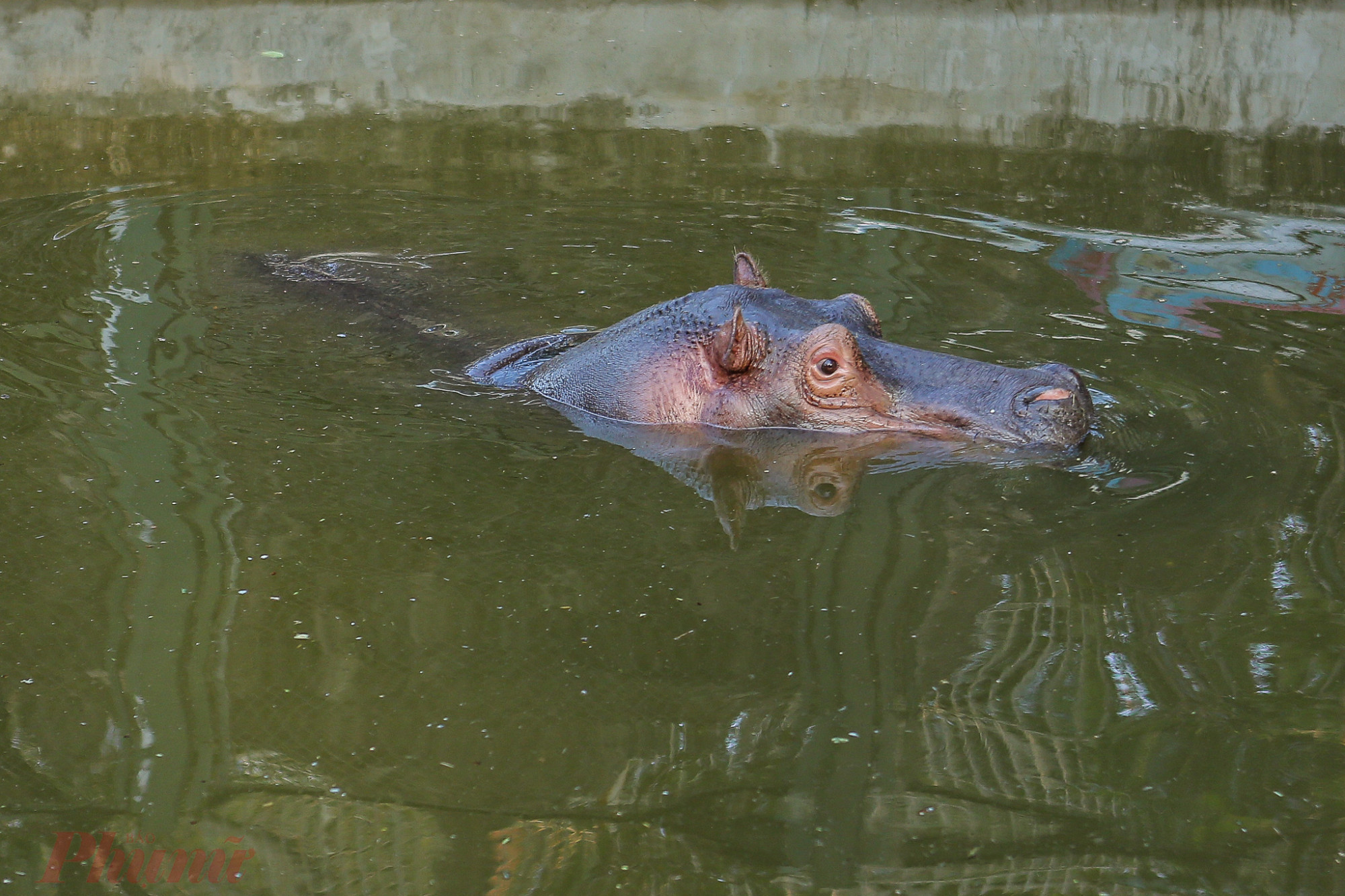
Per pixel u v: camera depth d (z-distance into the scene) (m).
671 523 9.71
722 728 7.27
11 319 13.64
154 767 6.99
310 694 7.59
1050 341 13.02
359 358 13.02
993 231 16.70
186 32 25.14
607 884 6.16
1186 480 10.09
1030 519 9.61
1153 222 17.06
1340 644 7.88
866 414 11.41
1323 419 11.13
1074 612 8.33
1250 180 18.84
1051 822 6.49
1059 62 24.09
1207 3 25.59
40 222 17.22
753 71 23.95
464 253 16.31
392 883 6.19
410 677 7.75
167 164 20.05
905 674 7.72
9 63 23.97
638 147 20.69
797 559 9.12
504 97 23.08
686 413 11.78
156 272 15.45
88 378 12.20
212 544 9.23
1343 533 9.15
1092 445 10.80
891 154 20.14
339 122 22.00
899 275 15.09
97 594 8.56
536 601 8.55
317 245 16.61
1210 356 12.61
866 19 25.48
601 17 25.66
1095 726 7.21
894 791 6.73
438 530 9.53
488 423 11.65
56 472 10.25
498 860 6.32
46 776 6.93
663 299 14.68
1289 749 6.97
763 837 6.44
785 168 19.59
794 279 14.98
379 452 10.91
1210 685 7.54
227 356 12.92
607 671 7.80
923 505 9.92
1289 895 5.96
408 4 26.08
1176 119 21.70
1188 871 6.14
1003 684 7.60
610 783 6.84
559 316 14.23
